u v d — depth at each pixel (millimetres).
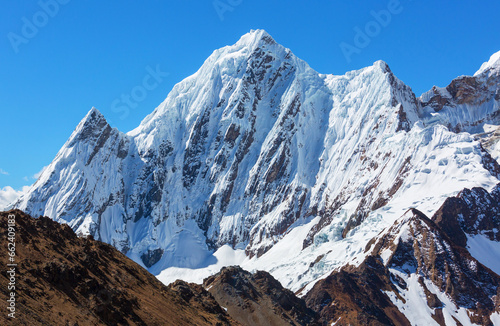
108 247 127875
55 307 88000
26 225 104125
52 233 108562
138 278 126375
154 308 115000
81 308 92125
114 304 100688
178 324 116375
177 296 135625
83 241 119875
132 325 99188
